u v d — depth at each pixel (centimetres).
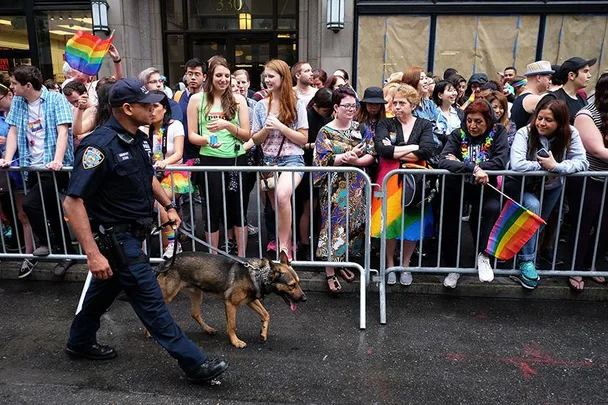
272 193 475
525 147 394
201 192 464
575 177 400
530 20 924
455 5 924
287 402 286
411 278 425
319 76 651
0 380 307
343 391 296
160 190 322
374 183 427
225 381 305
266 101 453
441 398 290
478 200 410
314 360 329
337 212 410
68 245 457
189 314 394
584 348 343
